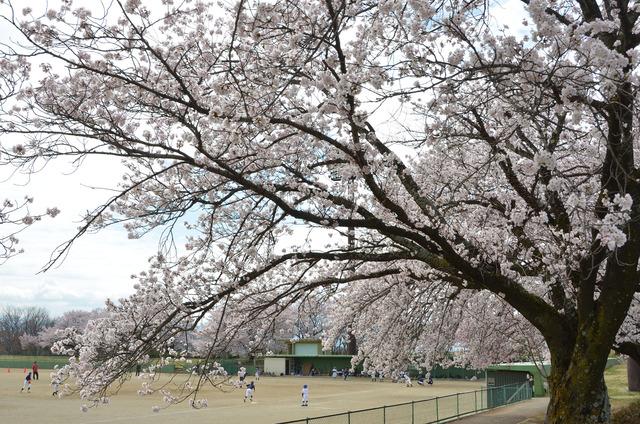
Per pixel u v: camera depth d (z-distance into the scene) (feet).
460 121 27.94
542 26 17.22
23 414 84.48
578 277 28.02
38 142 24.27
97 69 25.16
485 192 34.83
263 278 37.40
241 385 32.14
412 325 43.73
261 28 24.77
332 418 62.59
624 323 40.32
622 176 23.11
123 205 29.27
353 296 46.73
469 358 63.10
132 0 23.53
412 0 19.08
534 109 21.48
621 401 77.61
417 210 32.48
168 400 29.43
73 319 301.84
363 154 25.29
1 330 361.10
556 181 20.21
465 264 27.12
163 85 26.37
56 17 23.53
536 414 75.46
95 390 28.09
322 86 23.00
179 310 28.84
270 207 31.86
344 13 21.93
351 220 26.96
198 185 29.66
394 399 114.83
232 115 24.53
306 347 227.40
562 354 27.40
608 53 16.44
